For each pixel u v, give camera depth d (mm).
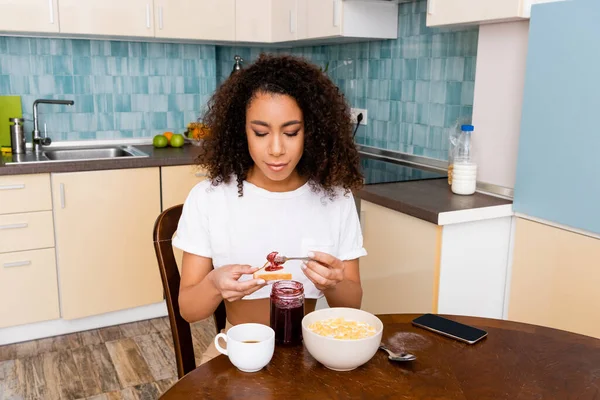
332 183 1208
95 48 2998
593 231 1630
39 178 2432
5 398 2107
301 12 2869
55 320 2631
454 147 2236
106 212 2598
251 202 1219
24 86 2867
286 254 1236
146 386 2211
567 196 1691
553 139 1720
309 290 1246
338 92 1204
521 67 1892
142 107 3180
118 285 2701
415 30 2643
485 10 1845
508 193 1990
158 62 3172
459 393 870
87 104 3033
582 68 1605
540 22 1716
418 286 1913
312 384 889
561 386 900
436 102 2557
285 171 1085
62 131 2998
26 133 2916
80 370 2332
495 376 926
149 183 2674
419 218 1860
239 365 914
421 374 925
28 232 2453
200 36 2959
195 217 1227
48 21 2596
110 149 3064
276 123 1041
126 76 3104
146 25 2812
